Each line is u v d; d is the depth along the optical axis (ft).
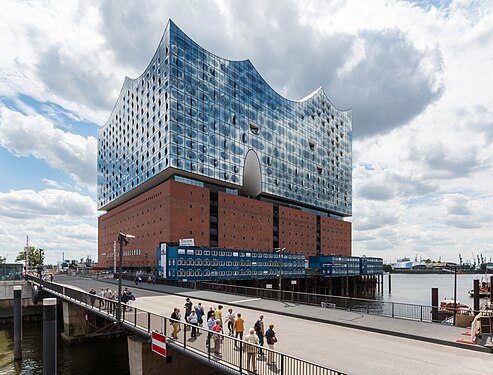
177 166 220.43
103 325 107.86
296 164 329.11
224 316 75.05
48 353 55.26
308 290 293.43
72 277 228.02
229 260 211.20
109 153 343.26
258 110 291.99
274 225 290.56
